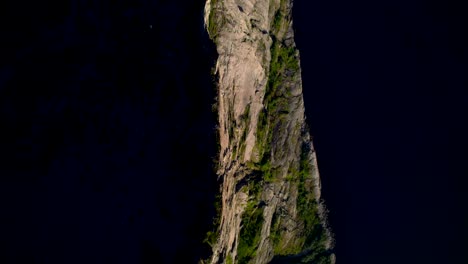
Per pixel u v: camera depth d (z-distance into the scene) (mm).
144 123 29609
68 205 27984
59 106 29062
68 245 27422
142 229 28234
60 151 28594
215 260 29047
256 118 35281
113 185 28578
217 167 29906
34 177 28125
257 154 35312
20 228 27297
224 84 31328
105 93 29562
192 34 30859
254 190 34469
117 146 29078
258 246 35031
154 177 29109
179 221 28703
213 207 29250
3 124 28422
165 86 30203
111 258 27516
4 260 26531
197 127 30031
